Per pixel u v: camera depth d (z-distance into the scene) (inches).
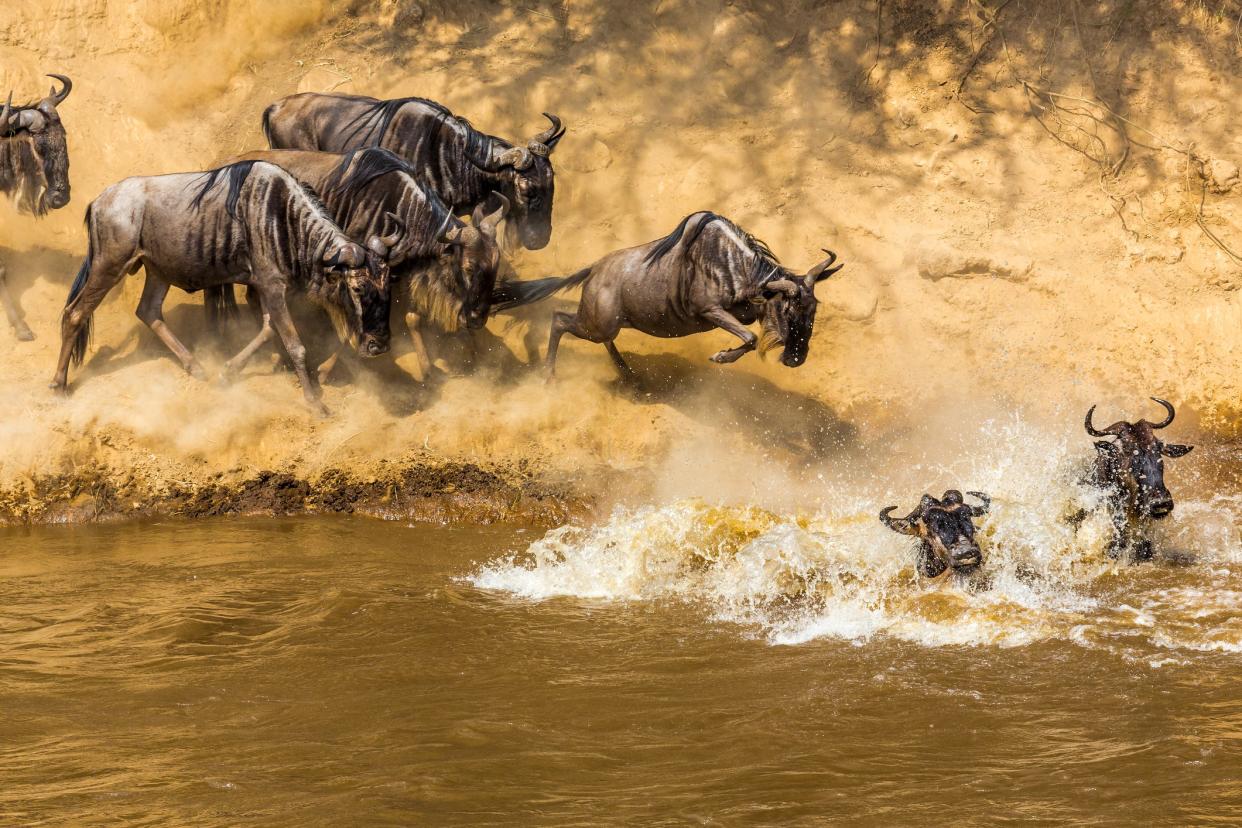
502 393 1301.7
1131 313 1395.2
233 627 857.5
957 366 1373.0
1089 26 1660.9
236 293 1461.6
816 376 1360.7
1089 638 823.1
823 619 883.4
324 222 1197.7
